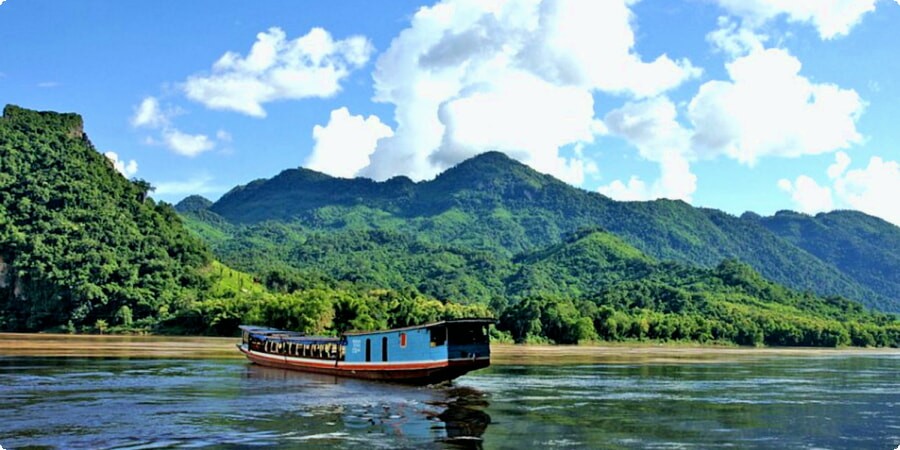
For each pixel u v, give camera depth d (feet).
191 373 243.19
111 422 138.41
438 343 204.85
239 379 225.35
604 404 179.11
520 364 342.85
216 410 156.04
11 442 119.14
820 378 282.36
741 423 152.15
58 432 127.75
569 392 206.49
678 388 225.97
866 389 232.94
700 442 129.49
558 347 646.33
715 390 221.66
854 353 654.12
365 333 229.66
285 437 126.21
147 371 248.11
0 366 258.78
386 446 120.06
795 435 139.33
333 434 130.11
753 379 270.46
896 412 173.47
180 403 165.99
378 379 224.33
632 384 236.84
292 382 219.61
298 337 282.36
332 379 231.71
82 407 157.17
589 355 466.70
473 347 207.10
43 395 176.45
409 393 195.62
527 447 121.90
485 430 137.39
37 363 274.77
